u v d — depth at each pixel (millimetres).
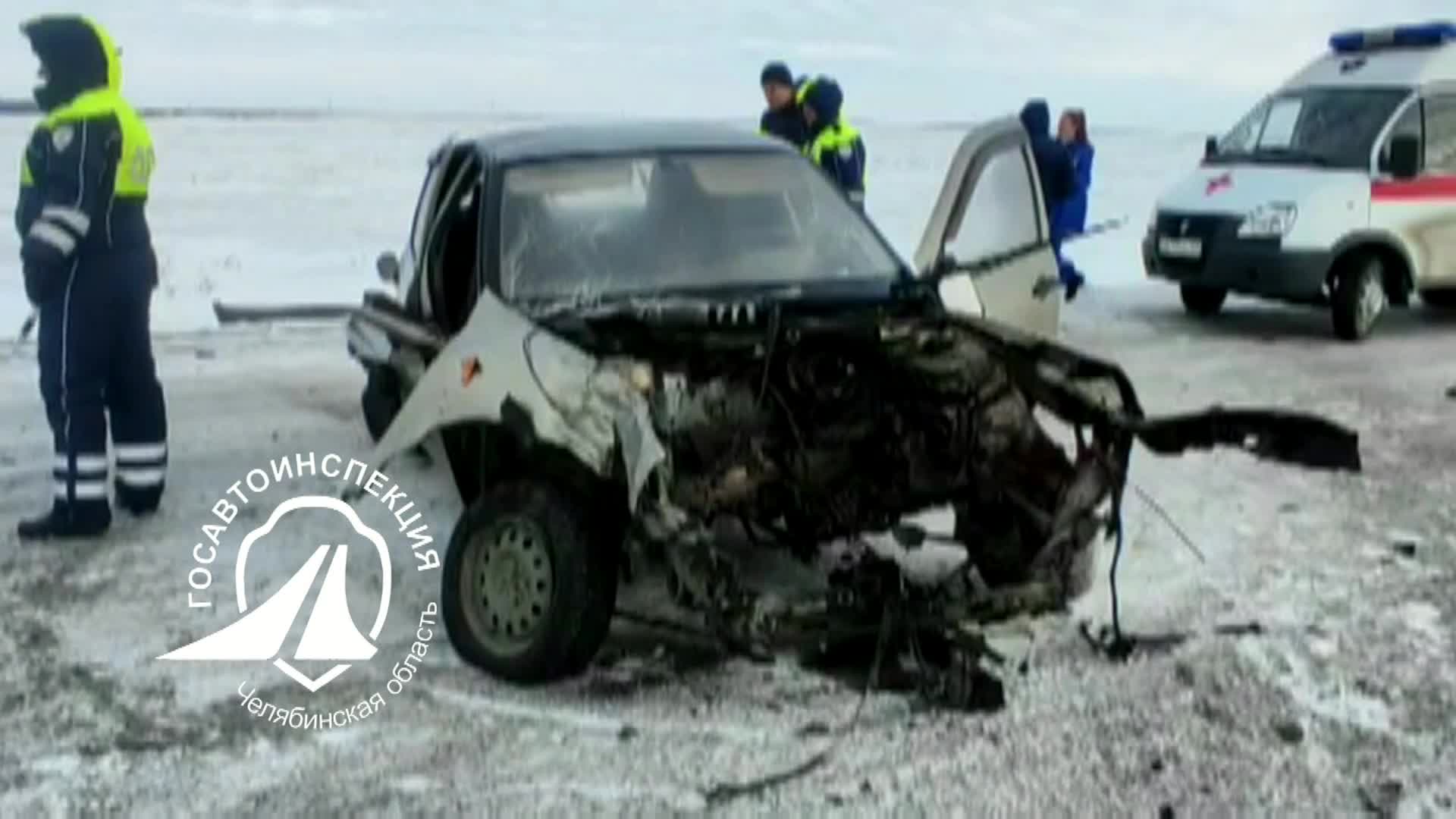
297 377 10734
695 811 4543
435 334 6492
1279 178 12977
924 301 6031
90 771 4809
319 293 14227
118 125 6828
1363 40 13836
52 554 6855
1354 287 12555
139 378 7215
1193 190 13492
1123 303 14875
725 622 5047
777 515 5500
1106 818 4492
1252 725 5125
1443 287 13078
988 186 6488
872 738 5016
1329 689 5418
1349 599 6332
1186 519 7457
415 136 39375
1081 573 5566
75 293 6859
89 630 5961
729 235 6359
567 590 5246
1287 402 10188
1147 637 5875
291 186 24516
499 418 5340
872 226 6750
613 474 5055
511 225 6254
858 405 5535
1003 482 5723
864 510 5555
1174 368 11406
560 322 5559
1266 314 14273
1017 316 6566
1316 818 4516
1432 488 8078
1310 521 7453
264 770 4816
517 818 4500
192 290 14391
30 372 10750
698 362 5348
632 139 6891
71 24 6809
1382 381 10945
